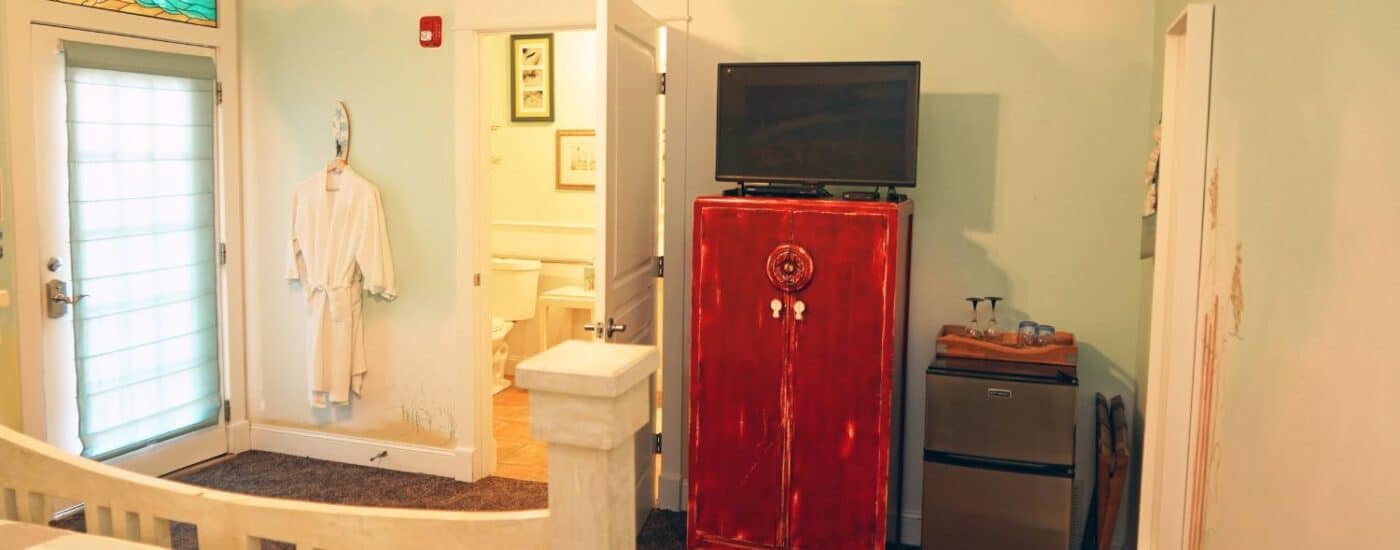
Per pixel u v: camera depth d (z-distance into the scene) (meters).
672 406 4.20
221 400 4.77
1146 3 3.50
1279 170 1.88
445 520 1.70
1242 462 2.05
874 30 3.79
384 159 4.52
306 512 1.82
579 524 1.51
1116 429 3.32
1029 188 3.69
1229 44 2.37
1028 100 3.66
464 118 4.32
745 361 3.49
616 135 3.50
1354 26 1.50
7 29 3.71
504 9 4.20
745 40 3.95
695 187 4.07
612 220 3.49
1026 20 3.63
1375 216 1.38
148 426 4.38
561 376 1.45
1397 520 1.26
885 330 3.32
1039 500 3.34
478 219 4.41
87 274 4.07
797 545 3.51
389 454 4.65
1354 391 1.43
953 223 3.78
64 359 4.01
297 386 4.78
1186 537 2.66
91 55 3.98
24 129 3.79
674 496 4.25
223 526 1.89
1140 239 3.58
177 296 4.48
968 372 3.37
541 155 6.30
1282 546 1.74
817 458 3.46
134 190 4.24
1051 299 3.71
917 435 3.89
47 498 2.10
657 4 4.02
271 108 4.66
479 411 4.53
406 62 4.43
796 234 3.38
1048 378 3.32
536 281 6.25
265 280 4.76
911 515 3.94
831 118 3.48
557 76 6.22
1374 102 1.41
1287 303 1.78
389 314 4.60
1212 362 2.39
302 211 4.58
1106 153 3.59
